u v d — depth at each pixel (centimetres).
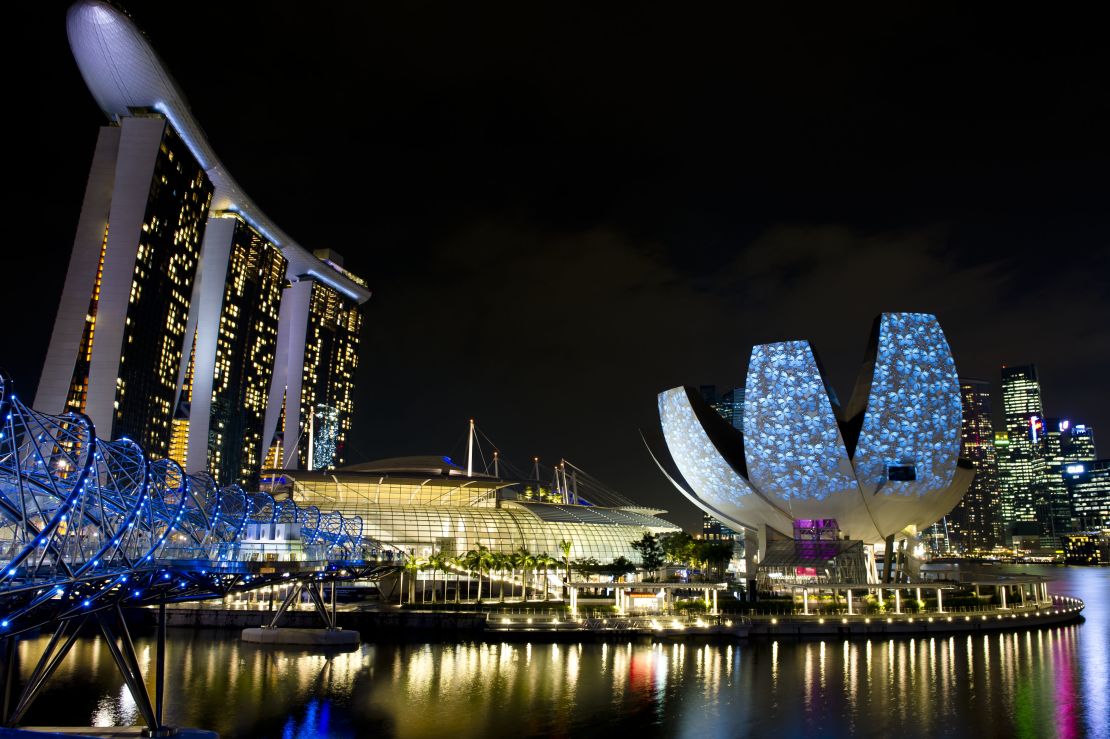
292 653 8744
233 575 5544
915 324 11669
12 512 3753
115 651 4734
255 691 6750
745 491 12475
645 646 9200
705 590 11519
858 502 12088
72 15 19025
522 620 10100
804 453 11856
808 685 7006
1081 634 10381
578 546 14775
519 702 6384
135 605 4894
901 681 7175
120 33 19325
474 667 7881
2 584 3266
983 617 10575
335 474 14988
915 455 11694
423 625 10281
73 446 3978
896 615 10431
